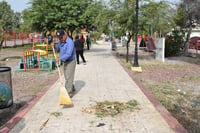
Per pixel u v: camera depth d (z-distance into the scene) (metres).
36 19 25.59
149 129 5.65
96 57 22.08
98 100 7.93
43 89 9.50
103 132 5.50
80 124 5.96
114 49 31.56
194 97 8.87
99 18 18.31
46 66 15.35
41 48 20.98
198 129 5.94
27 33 45.72
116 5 18.16
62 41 7.70
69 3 25.09
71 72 8.02
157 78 12.27
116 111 6.85
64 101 7.14
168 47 23.16
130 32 18.06
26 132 5.55
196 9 24.69
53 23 25.31
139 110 6.94
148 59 21.09
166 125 5.88
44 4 25.69
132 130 5.60
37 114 6.65
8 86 6.86
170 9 18.97
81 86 9.91
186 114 7.07
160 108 7.09
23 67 14.63
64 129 5.68
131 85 10.10
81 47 16.80
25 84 10.77
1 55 24.19
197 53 24.78
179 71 14.50
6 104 6.80
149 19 17.59
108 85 10.11
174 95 9.08
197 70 14.91
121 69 14.54
